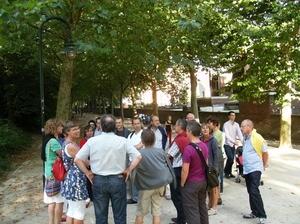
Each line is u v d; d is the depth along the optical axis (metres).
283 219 5.20
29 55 17.11
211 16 12.96
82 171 4.02
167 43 10.04
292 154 11.66
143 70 22.42
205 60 18.36
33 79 18.30
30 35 7.15
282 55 12.82
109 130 3.99
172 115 31.06
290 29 11.76
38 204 6.48
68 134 4.31
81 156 3.92
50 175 4.64
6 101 18.98
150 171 4.20
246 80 13.11
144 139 4.29
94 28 9.23
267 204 5.97
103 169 3.90
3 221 5.58
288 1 11.41
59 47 16.91
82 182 4.18
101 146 3.91
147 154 4.23
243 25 12.06
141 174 4.23
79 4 7.60
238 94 14.10
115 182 3.89
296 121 15.91
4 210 6.18
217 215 5.46
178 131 5.20
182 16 7.86
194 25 7.07
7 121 16.88
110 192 3.89
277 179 7.88
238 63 13.81
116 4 9.90
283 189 6.98
